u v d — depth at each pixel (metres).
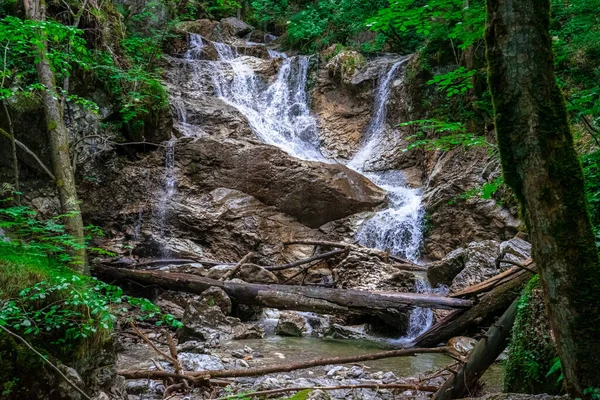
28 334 3.10
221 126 14.29
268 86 16.83
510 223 10.41
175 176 11.96
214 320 8.00
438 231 11.70
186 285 8.87
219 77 16.23
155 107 11.96
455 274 9.84
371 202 12.75
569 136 2.84
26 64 8.80
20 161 9.60
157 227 11.38
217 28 19.66
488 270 8.99
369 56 16.78
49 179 9.99
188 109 14.30
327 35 18.61
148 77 12.58
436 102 13.50
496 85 2.93
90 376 3.45
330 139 15.73
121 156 11.81
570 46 8.93
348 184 12.62
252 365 6.21
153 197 11.59
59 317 3.14
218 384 5.07
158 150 12.16
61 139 7.04
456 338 7.31
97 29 10.89
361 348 7.61
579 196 2.80
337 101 16.41
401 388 5.13
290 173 12.31
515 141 2.88
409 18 4.90
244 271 9.63
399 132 14.72
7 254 3.49
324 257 10.43
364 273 9.90
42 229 4.56
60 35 5.86
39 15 7.39
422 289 9.88
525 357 4.29
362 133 15.66
